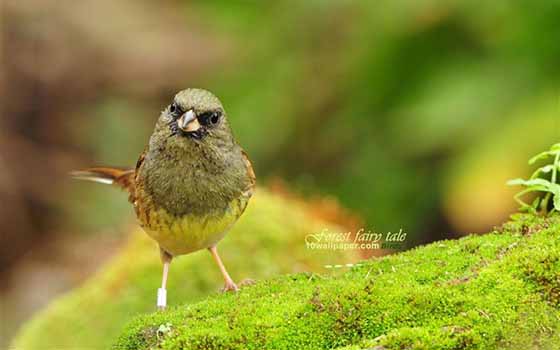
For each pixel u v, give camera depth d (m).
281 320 5.78
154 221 7.61
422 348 5.33
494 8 12.29
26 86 17.94
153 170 7.51
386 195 13.09
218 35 16.84
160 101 18.66
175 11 19.66
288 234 10.02
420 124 12.15
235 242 9.96
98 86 18.44
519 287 5.66
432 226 13.05
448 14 12.52
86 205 16.33
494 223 11.72
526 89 12.02
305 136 13.94
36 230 16.45
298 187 12.21
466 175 11.63
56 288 15.14
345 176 13.45
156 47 18.84
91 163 17.47
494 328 5.41
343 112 13.63
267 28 14.27
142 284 9.94
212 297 6.86
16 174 16.81
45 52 18.25
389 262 6.67
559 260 5.71
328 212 10.84
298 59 14.04
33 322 10.04
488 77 12.20
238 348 5.67
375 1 13.13
